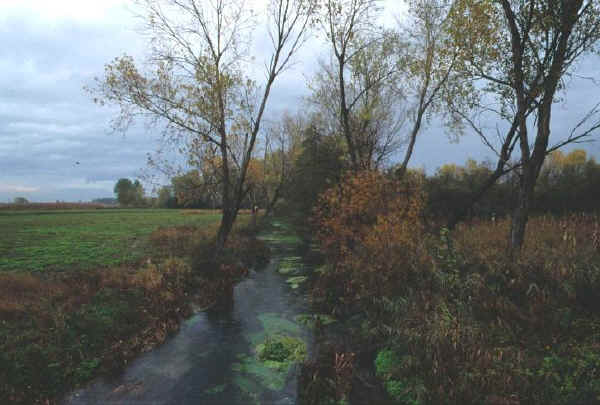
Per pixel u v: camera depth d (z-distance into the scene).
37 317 6.73
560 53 7.42
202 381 5.64
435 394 4.57
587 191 18.17
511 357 4.90
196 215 41.66
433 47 12.93
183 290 9.95
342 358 5.69
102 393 5.27
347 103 16.92
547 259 7.09
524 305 6.13
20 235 20.05
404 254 8.89
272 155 27.75
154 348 6.81
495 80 8.57
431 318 6.20
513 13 8.00
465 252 8.80
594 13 7.50
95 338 6.50
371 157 17.41
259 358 6.40
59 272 10.62
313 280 11.87
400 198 11.12
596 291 5.82
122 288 8.95
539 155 7.83
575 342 4.97
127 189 76.62
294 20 12.87
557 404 3.86
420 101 13.87
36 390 4.98
